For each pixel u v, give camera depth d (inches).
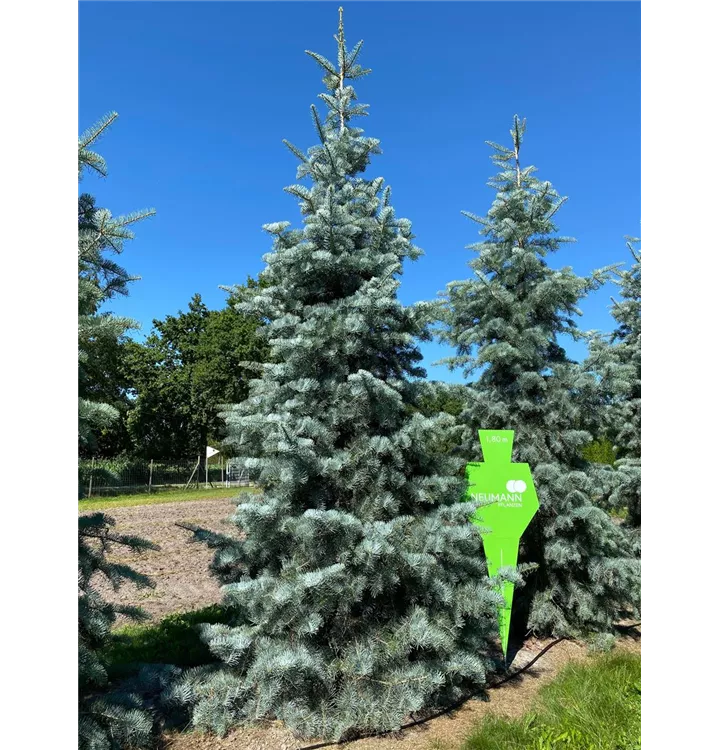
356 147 167.6
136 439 1128.2
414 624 119.7
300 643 118.8
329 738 113.8
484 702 134.5
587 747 111.9
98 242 111.7
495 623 155.0
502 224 205.2
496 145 220.8
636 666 153.3
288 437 118.4
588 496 196.4
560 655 169.8
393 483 134.0
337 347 136.6
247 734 114.9
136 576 108.6
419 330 149.6
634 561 182.1
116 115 110.8
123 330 108.3
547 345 205.2
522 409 195.8
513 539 157.8
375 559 113.0
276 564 139.0
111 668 127.6
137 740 101.7
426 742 114.2
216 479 1135.0
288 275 150.9
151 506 534.9
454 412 241.0
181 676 124.7
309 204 147.7
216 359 1133.7
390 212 148.8
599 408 197.5
